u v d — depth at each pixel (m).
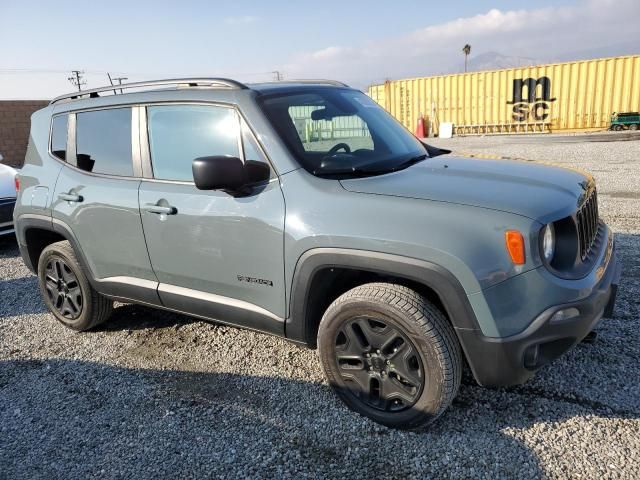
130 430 2.89
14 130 16.95
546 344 2.46
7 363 3.78
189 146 3.19
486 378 2.49
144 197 3.31
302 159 2.85
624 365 3.14
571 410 2.77
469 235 2.35
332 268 2.67
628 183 8.85
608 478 2.29
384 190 2.63
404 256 2.44
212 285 3.17
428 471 2.42
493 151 14.48
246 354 3.66
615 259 3.02
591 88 19.12
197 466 2.57
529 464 2.41
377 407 2.77
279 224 2.77
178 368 3.53
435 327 2.48
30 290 5.36
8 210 6.78
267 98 3.09
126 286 3.62
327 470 2.48
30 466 2.66
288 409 2.98
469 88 21.58
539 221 2.34
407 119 23.56
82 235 3.73
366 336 2.70
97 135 3.68
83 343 4.02
